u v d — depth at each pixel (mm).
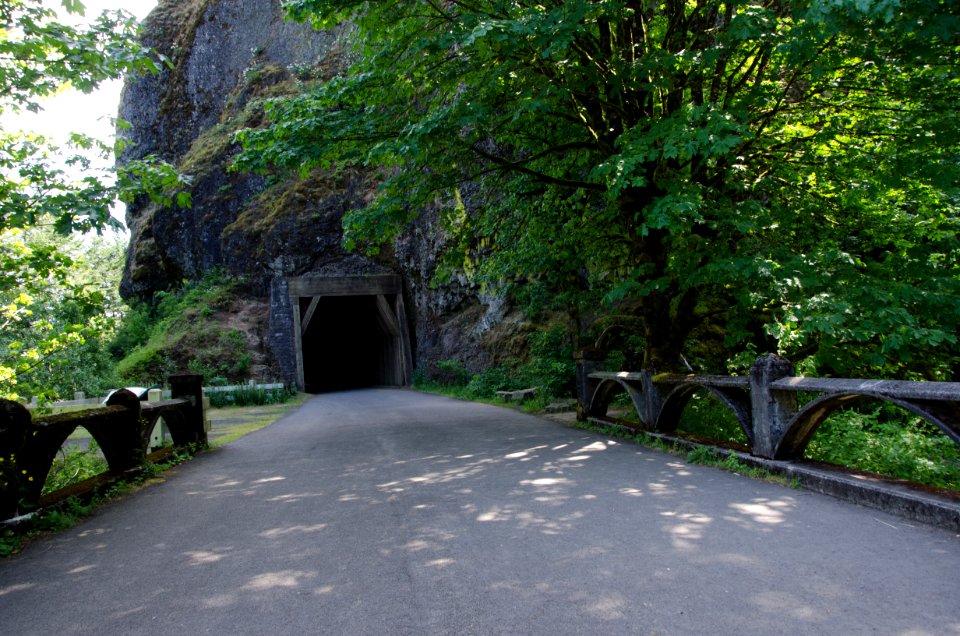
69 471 8305
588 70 8516
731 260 7652
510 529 4430
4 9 5805
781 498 4906
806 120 9961
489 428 10953
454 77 9258
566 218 12758
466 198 18328
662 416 8117
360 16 9508
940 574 3203
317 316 42812
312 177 34969
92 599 3500
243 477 7277
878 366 8984
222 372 29594
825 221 10047
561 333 16891
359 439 10352
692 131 6980
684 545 3871
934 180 8195
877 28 6395
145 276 39250
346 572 3723
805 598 2994
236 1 44719
